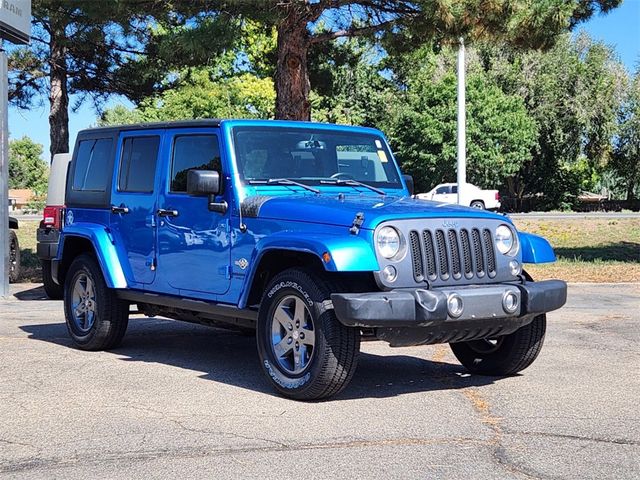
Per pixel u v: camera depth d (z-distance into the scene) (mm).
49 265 13211
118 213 8242
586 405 6164
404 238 6086
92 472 4629
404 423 5645
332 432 5410
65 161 13258
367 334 6309
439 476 4531
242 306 6758
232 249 6895
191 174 6906
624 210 56312
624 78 52906
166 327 10281
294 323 6301
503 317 6254
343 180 7492
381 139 7988
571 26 19609
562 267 18344
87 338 8375
